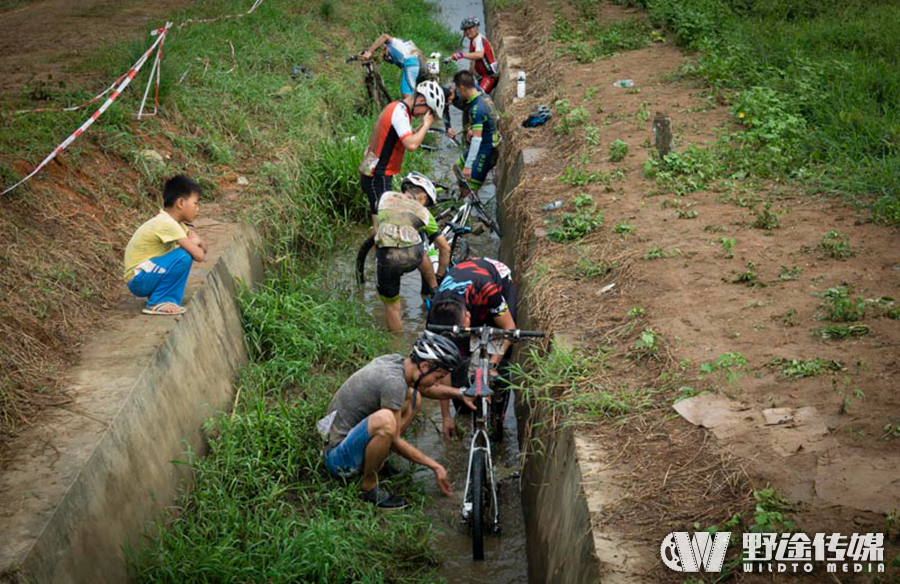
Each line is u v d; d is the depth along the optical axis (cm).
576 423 476
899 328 502
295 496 584
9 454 446
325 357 753
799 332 515
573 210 767
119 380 518
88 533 421
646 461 432
